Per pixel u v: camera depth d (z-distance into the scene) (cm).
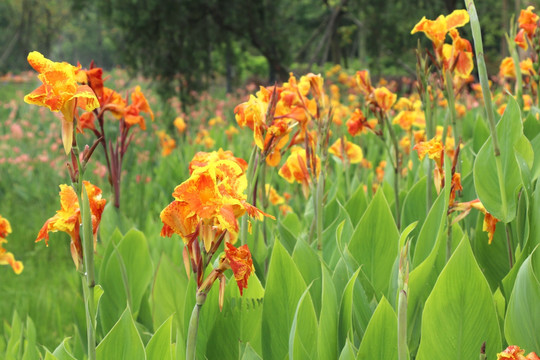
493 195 216
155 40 1259
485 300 158
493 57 2119
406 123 390
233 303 202
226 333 200
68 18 3888
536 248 191
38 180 808
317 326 181
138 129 966
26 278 535
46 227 161
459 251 157
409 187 369
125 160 809
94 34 4469
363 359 166
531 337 168
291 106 234
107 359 179
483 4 1855
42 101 142
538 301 165
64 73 145
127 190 693
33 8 3772
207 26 1331
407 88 1509
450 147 344
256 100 219
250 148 743
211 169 129
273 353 196
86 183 178
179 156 763
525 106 395
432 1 1505
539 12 713
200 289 138
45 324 417
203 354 199
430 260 189
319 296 213
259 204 272
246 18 1354
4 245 620
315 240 259
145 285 276
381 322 164
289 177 277
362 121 303
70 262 575
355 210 311
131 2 1212
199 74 1327
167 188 670
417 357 162
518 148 221
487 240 247
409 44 1533
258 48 1436
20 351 254
